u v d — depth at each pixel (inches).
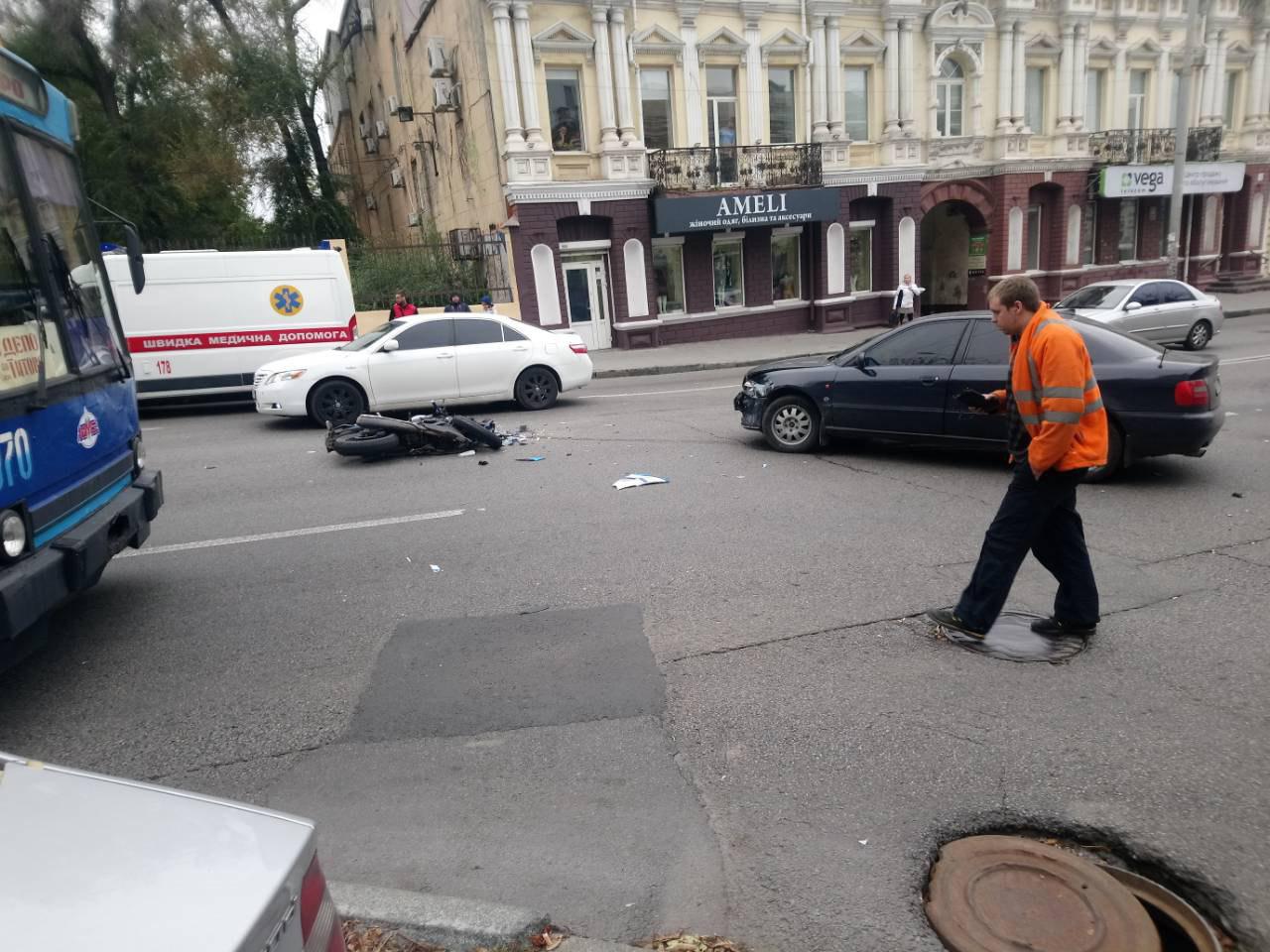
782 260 930.7
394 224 1362.0
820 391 341.4
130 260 211.0
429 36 930.7
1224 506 261.3
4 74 163.0
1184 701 146.6
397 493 317.1
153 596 217.2
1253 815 117.2
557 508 286.0
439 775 133.4
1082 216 1055.6
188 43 906.7
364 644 183.6
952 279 1072.2
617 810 123.1
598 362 751.7
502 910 100.9
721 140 856.9
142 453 215.8
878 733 140.3
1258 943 98.3
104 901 56.1
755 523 259.6
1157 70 1071.0
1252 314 973.2
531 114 754.8
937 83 946.7
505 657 173.6
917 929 99.4
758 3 826.2
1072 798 122.0
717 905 103.9
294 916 59.9
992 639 172.9
